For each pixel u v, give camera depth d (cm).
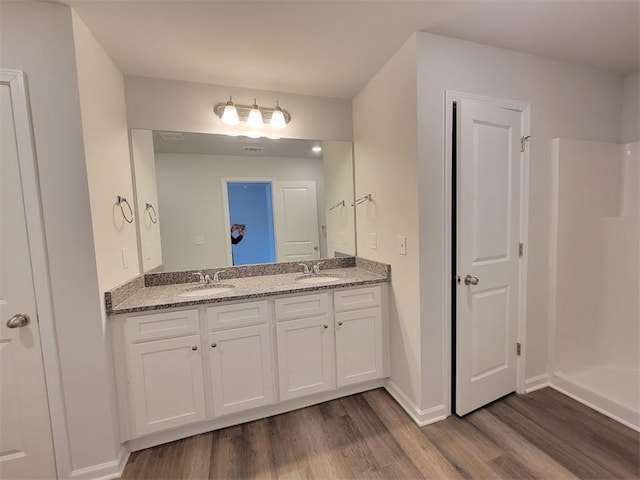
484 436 166
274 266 240
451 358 184
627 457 148
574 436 164
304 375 192
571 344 216
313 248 249
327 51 175
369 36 161
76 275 137
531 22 154
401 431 173
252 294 175
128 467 152
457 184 171
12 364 133
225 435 174
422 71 161
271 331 183
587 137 211
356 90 229
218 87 213
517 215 192
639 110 214
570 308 213
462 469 145
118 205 170
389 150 193
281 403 193
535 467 144
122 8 131
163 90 202
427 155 166
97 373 142
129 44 159
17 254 130
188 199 215
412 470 145
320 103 238
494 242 185
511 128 185
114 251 161
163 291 194
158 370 160
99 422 144
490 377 192
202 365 169
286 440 168
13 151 126
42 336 134
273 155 234
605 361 226
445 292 178
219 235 226
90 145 140
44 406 137
